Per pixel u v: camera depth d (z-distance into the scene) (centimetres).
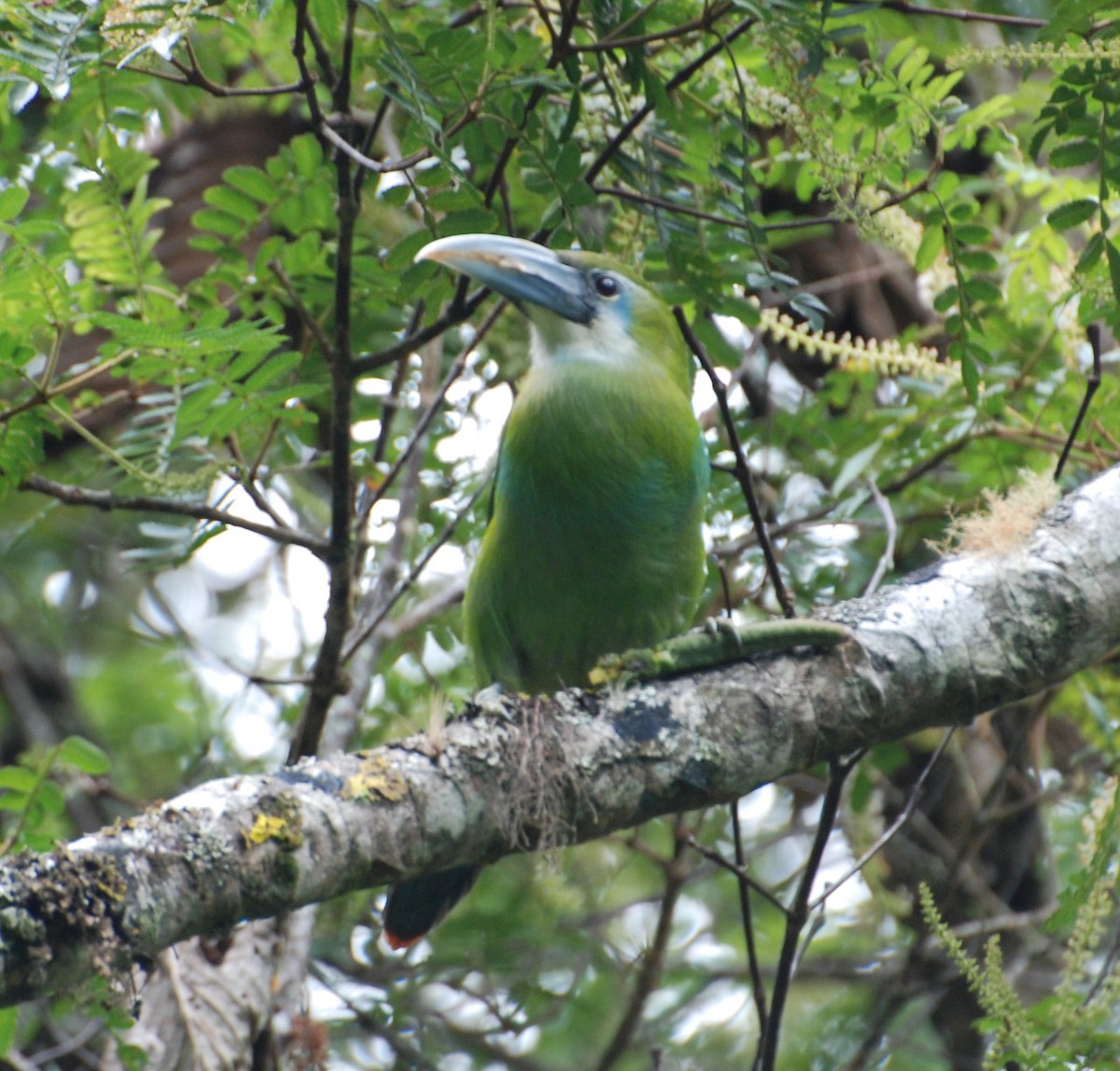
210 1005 925
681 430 920
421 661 1177
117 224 868
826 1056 1293
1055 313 1038
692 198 859
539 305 905
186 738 1365
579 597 927
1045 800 1139
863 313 1221
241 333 730
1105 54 717
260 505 821
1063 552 766
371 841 619
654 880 1390
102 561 1485
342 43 884
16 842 831
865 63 843
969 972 761
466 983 1284
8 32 668
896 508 1151
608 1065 1105
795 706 723
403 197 762
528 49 762
